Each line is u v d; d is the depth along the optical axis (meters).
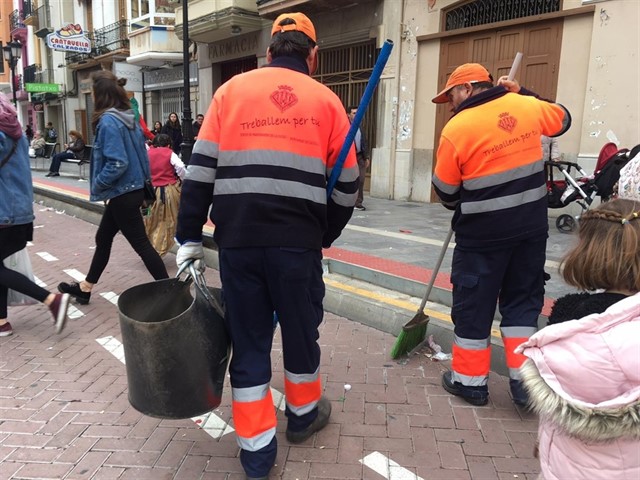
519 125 2.68
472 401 3.01
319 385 2.62
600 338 1.33
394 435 2.73
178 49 17.05
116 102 4.40
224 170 2.16
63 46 21.09
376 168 10.42
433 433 2.75
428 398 3.11
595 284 1.49
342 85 11.32
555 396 1.37
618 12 6.76
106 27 22.34
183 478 2.40
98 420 2.85
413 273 4.70
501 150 2.66
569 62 7.41
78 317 4.40
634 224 1.43
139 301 2.41
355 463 2.51
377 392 3.18
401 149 9.95
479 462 2.52
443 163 2.79
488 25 8.27
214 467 2.48
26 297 4.00
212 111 2.21
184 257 2.28
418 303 4.25
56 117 30.80
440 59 9.19
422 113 9.60
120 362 3.57
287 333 2.37
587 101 7.18
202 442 2.67
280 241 2.14
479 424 2.84
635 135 6.79
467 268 2.86
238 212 2.14
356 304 4.37
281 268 2.17
